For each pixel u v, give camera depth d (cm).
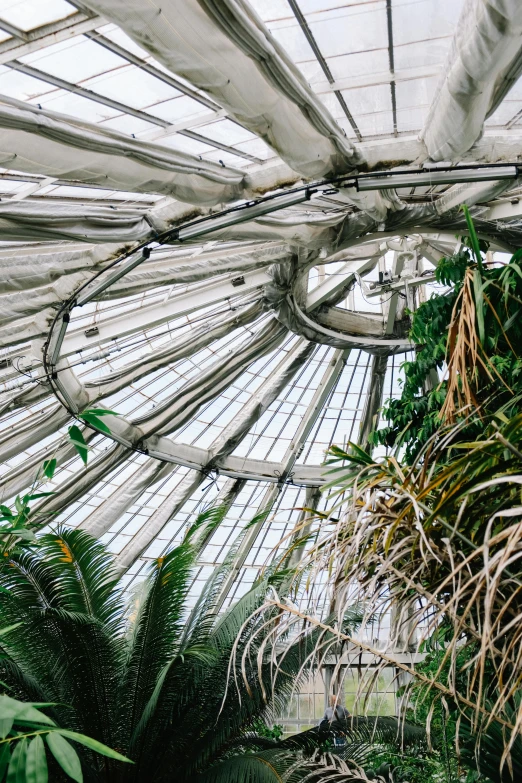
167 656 727
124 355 1430
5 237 715
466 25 515
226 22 452
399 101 702
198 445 1723
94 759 722
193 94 628
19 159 575
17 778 157
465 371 292
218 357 1548
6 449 1308
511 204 1056
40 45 516
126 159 640
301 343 1556
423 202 1063
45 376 1217
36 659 686
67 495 1470
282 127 623
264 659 718
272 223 918
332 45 596
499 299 398
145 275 1030
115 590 696
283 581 701
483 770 275
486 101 614
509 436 218
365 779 358
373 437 723
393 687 1487
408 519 239
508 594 233
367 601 238
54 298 951
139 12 438
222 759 761
